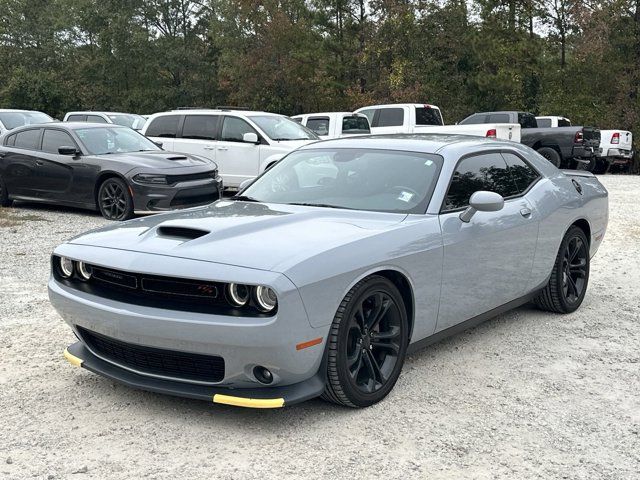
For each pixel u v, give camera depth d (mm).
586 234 6070
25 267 7512
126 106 45219
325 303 3473
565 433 3574
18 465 3184
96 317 3686
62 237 9398
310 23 38156
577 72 30156
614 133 22875
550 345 5012
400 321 3965
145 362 3707
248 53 38406
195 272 3416
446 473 3135
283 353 3344
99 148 11336
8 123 17469
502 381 4285
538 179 5484
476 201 4328
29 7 51281
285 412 3781
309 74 36938
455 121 34188
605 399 4031
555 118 23250
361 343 3779
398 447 3383
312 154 5152
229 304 3400
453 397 4016
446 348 4918
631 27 28219
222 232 3791
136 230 4102
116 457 3266
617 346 5008
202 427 3596
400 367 4020
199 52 46781
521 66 33062
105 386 4152
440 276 4219
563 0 31469
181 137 14062
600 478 3117
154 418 3703
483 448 3389
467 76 35125
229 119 13656
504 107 34281
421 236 4070
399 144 4938
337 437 3480
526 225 5027
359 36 37125
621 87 27906
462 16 35062
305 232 3834
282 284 3297
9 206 12461
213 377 3545
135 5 45938
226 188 14383
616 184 18562
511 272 4957
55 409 3814
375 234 3854
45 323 5445
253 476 3088
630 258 8305
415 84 34156
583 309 6023
